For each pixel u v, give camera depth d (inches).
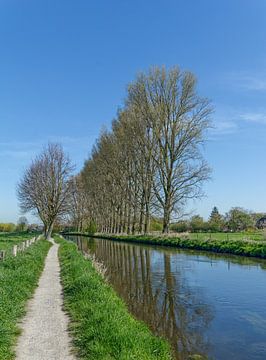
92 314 474.9
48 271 944.9
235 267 1050.1
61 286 731.4
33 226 4655.5
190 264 1147.3
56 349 384.2
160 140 2041.1
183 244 1710.1
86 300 558.3
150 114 2018.9
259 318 573.0
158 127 2017.7
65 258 1200.2
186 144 2001.7
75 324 468.8
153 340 406.3
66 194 2517.2
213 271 997.2
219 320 568.1
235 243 1422.2
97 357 349.7
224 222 3065.9
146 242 2076.8
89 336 400.2
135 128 2116.1
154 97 2028.8
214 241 1549.0
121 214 2876.5
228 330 523.2
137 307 650.2
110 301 546.6
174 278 924.0
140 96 2048.5
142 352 362.0
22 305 553.6
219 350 451.8
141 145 2138.3
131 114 2140.7
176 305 659.4
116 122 2516.0
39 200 2593.5
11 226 4763.8
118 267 1144.8
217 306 646.5
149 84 2028.8
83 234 3816.4
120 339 377.1
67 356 364.8
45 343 402.0
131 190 2551.7
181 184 2026.3
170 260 1262.3
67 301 597.3
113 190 2896.2
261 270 985.5
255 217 3265.3
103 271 917.2
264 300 674.2
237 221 3004.4
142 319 577.3
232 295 719.1
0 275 646.5
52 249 1721.2
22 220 4761.3
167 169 2042.3
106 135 2701.8
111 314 466.6
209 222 3097.9
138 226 2721.5
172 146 2018.9
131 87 2075.5
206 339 489.4
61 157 2517.2
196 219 3088.1
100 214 3476.9
